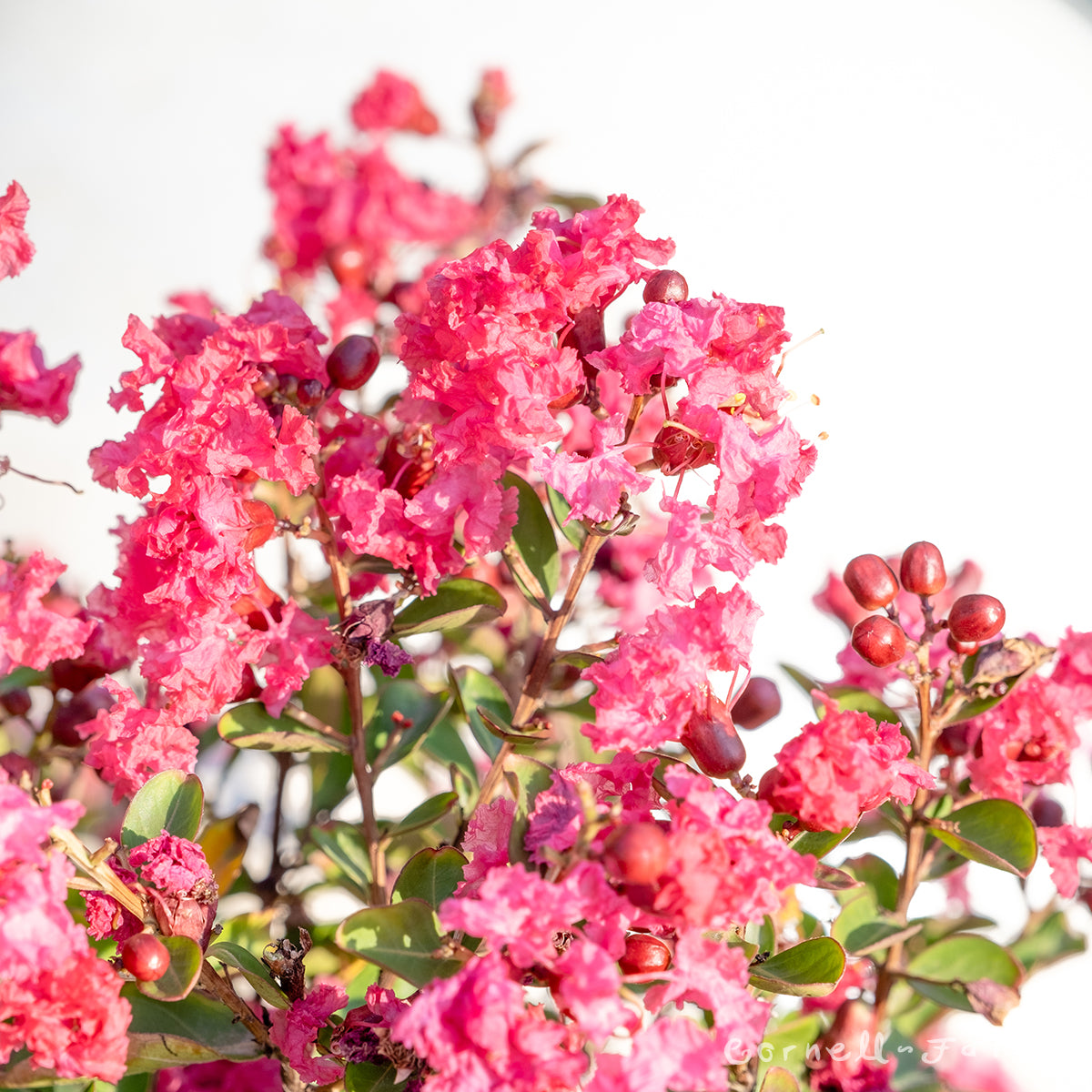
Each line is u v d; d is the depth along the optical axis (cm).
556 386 49
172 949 48
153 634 50
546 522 53
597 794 48
